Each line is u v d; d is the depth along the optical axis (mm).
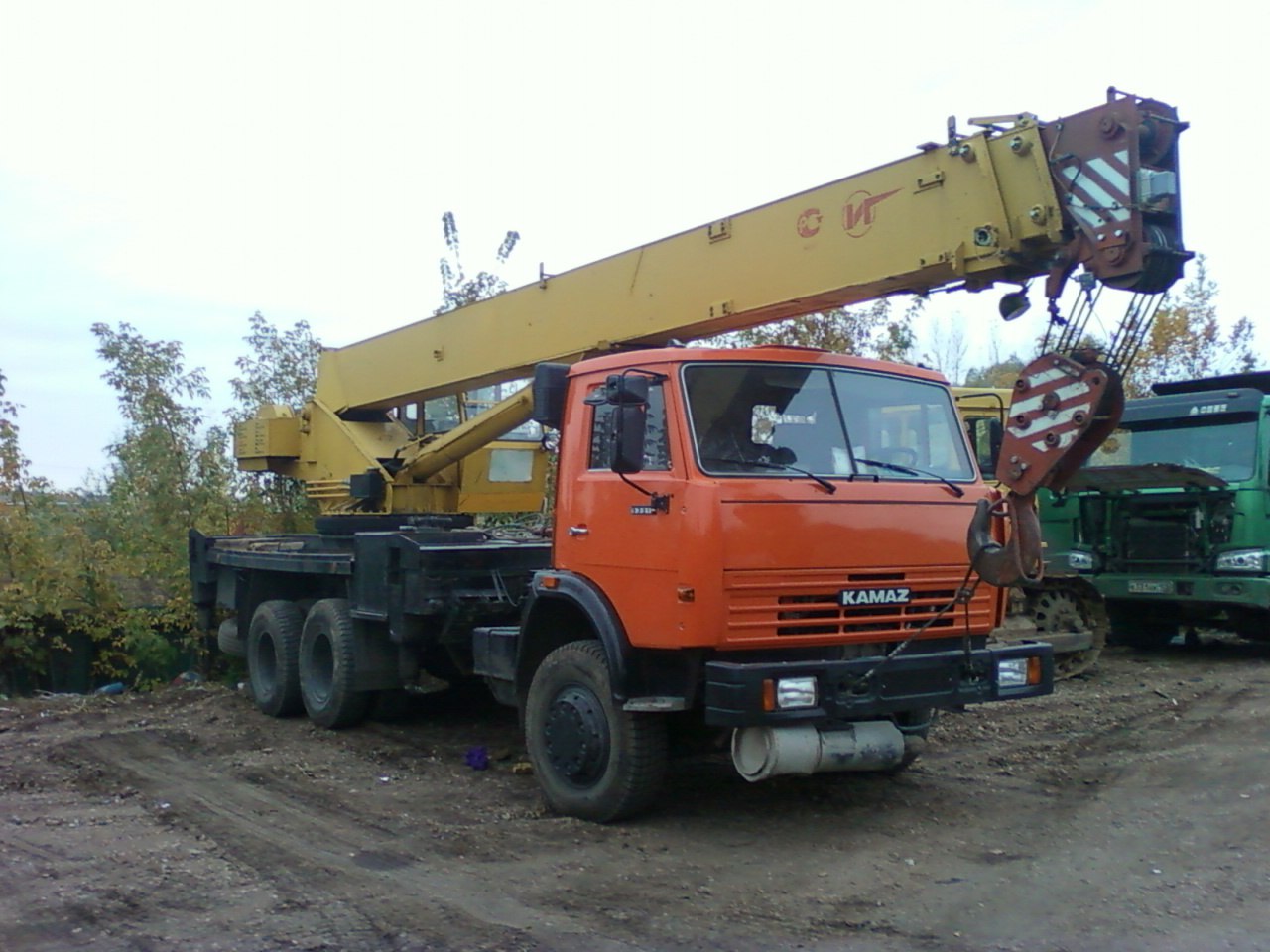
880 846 6121
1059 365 5816
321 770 8188
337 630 9492
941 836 6297
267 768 8219
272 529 16500
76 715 10758
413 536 8969
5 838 6488
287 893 5461
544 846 6203
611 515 6465
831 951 4699
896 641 6297
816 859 5918
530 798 7301
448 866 5879
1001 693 6402
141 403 16000
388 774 8047
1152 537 12672
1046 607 11820
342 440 12211
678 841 6266
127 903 5340
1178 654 13305
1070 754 8203
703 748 7070
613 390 6195
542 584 6969
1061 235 6148
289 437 13016
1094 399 5637
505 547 8641
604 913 5156
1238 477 12219
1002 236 6430
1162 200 5770
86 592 14266
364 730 9672
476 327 10305
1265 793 6938
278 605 10719
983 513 6102
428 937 4879
